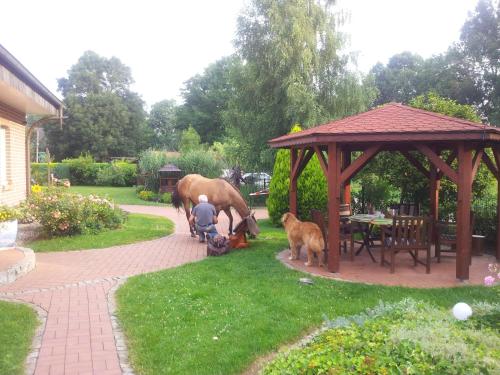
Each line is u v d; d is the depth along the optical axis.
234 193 11.09
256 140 23.50
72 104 53.50
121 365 4.36
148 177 27.05
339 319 4.48
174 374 4.12
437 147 9.70
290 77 20.80
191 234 12.07
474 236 9.50
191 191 11.64
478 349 3.24
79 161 37.75
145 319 5.54
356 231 9.47
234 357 4.43
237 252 9.86
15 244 10.09
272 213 14.38
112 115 55.34
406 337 3.42
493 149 8.64
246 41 22.20
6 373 4.05
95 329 5.30
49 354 4.60
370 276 7.72
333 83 21.89
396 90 50.50
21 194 14.29
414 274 7.89
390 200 13.92
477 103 44.62
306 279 7.27
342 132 7.41
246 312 5.70
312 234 8.33
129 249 10.35
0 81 7.91
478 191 11.60
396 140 7.32
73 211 11.70
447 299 6.32
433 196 10.10
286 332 5.04
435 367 3.00
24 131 14.76
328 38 21.64
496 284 7.14
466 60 43.56
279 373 3.10
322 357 3.12
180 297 6.39
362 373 2.92
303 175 13.87
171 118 65.19
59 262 8.91
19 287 7.07
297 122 20.92
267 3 21.38
